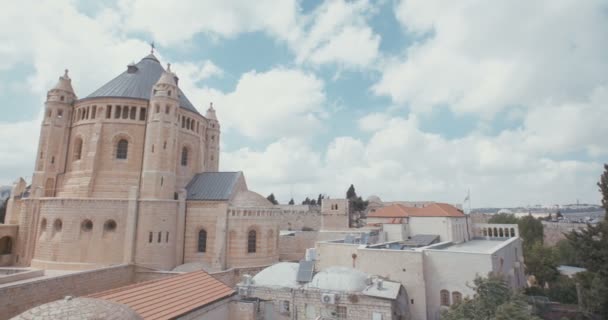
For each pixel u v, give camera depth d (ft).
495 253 111.96
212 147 256.32
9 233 181.57
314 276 114.62
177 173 198.39
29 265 172.86
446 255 113.50
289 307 106.73
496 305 80.02
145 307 70.33
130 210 168.96
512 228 216.33
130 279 158.10
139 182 184.03
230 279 165.37
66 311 48.42
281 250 239.50
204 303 80.23
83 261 162.61
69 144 200.85
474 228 231.30
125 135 189.26
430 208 204.64
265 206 192.54
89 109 194.80
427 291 113.60
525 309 74.64
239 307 89.76
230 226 180.55
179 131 203.10
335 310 101.60
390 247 143.43
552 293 167.32
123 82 205.67
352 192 536.42
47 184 192.54
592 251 126.21
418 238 179.83
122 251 165.89
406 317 106.22
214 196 189.57
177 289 83.76
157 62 229.86
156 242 169.27
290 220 388.57
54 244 165.78
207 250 181.98
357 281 107.86
